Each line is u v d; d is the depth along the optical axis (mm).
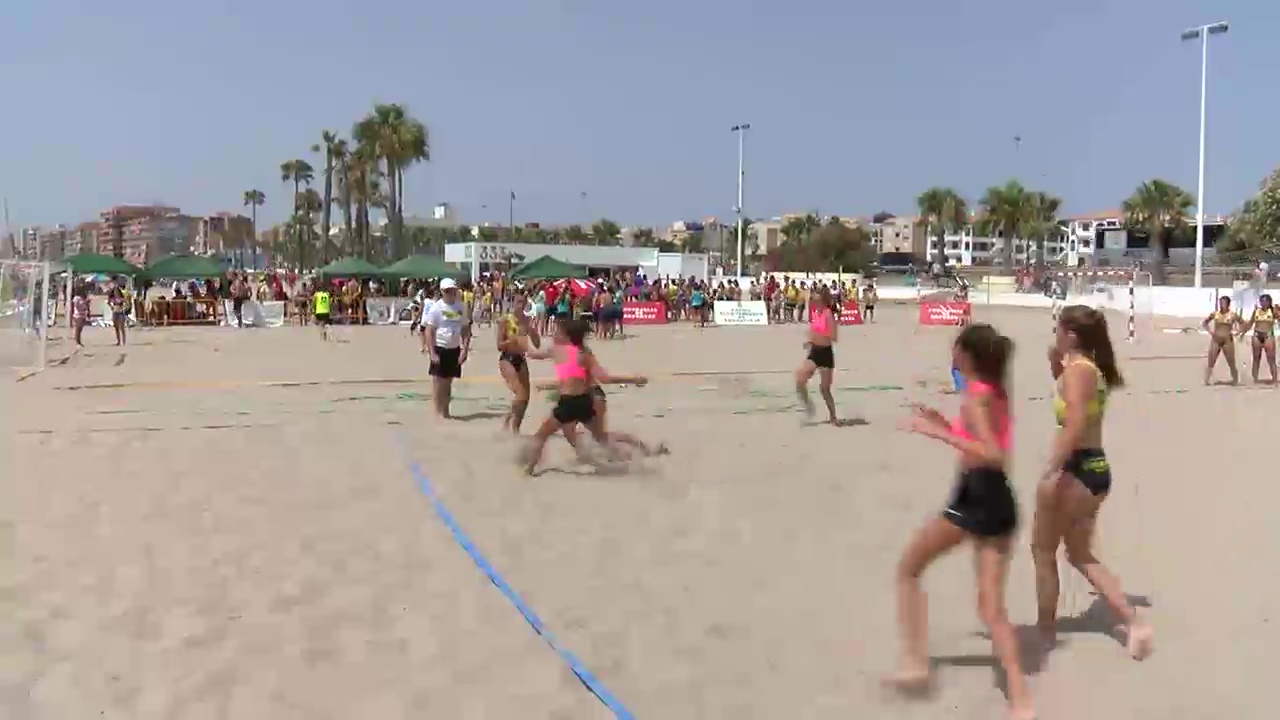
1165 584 6344
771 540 7340
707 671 4984
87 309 29109
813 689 4781
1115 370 5207
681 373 20406
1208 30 43344
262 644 5309
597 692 4715
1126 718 4477
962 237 163250
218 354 25031
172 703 4594
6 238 53312
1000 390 4527
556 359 9867
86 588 6184
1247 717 4477
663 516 8039
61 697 4652
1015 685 4449
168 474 9586
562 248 66125
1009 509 4512
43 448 10977
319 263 113812
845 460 10445
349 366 21625
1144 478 9625
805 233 137250
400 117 69312
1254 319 18328
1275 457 10742
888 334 35594
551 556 6914
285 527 7633
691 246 165250
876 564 6754
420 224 122000
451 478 9430
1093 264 75938
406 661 5090
